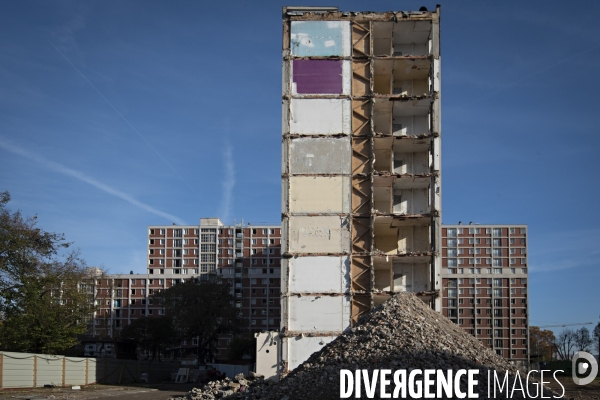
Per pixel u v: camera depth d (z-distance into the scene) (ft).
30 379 155.84
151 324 337.52
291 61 156.46
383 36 161.99
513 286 505.66
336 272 147.84
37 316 176.24
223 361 330.75
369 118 154.30
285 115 154.51
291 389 64.23
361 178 152.56
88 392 150.61
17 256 176.76
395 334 72.18
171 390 170.19
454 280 507.30
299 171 152.56
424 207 159.53
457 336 78.43
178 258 508.53
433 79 155.43
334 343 76.02
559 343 502.79
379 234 162.40
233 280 501.97
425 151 163.12
